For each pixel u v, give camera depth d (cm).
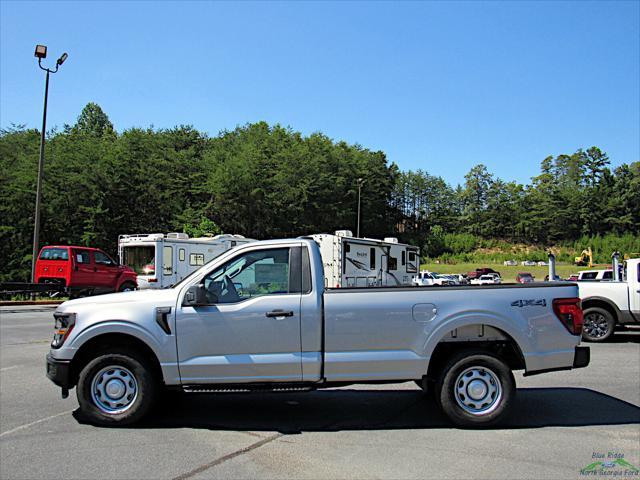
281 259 570
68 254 1988
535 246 12388
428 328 552
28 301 2294
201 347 545
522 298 566
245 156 5872
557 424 570
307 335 545
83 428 555
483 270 6150
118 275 2141
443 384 552
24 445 500
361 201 8181
